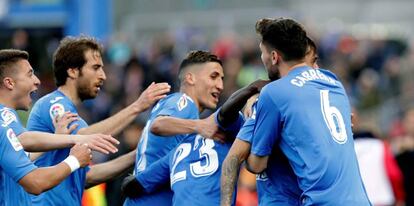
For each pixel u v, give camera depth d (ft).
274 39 65.21
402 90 203.62
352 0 329.52
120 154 108.58
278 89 64.08
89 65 73.77
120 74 180.65
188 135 71.10
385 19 317.83
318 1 326.44
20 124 68.23
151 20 279.90
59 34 201.46
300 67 65.51
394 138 155.02
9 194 67.72
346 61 208.13
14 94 68.85
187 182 69.31
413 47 234.79
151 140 73.31
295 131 63.46
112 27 248.11
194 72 74.13
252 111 65.77
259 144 64.34
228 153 66.03
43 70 189.37
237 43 211.00
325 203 62.44
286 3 288.71
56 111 72.13
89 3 197.47
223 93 170.40
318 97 64.39
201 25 277.64
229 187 65.05
